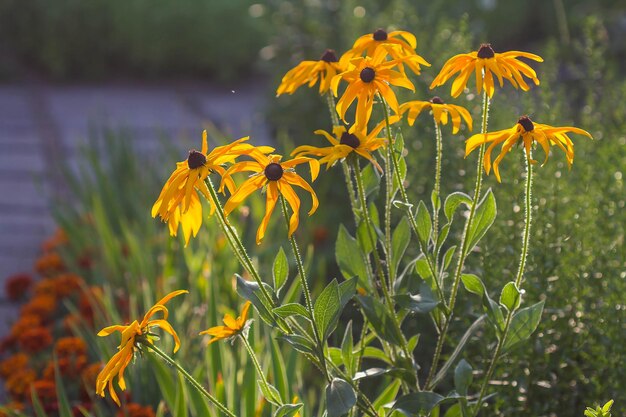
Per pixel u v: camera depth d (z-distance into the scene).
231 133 7.69
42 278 5.93
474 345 3.35
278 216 5.27
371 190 2.69
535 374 3.15
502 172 3.50
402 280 2.61
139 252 4.85
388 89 2.36
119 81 11.64
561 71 5.32
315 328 2.33
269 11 8.55
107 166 7.89
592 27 4.48
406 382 2.60
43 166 8.12
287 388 3.24
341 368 3.09
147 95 10.91
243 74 11.87
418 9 6.84
